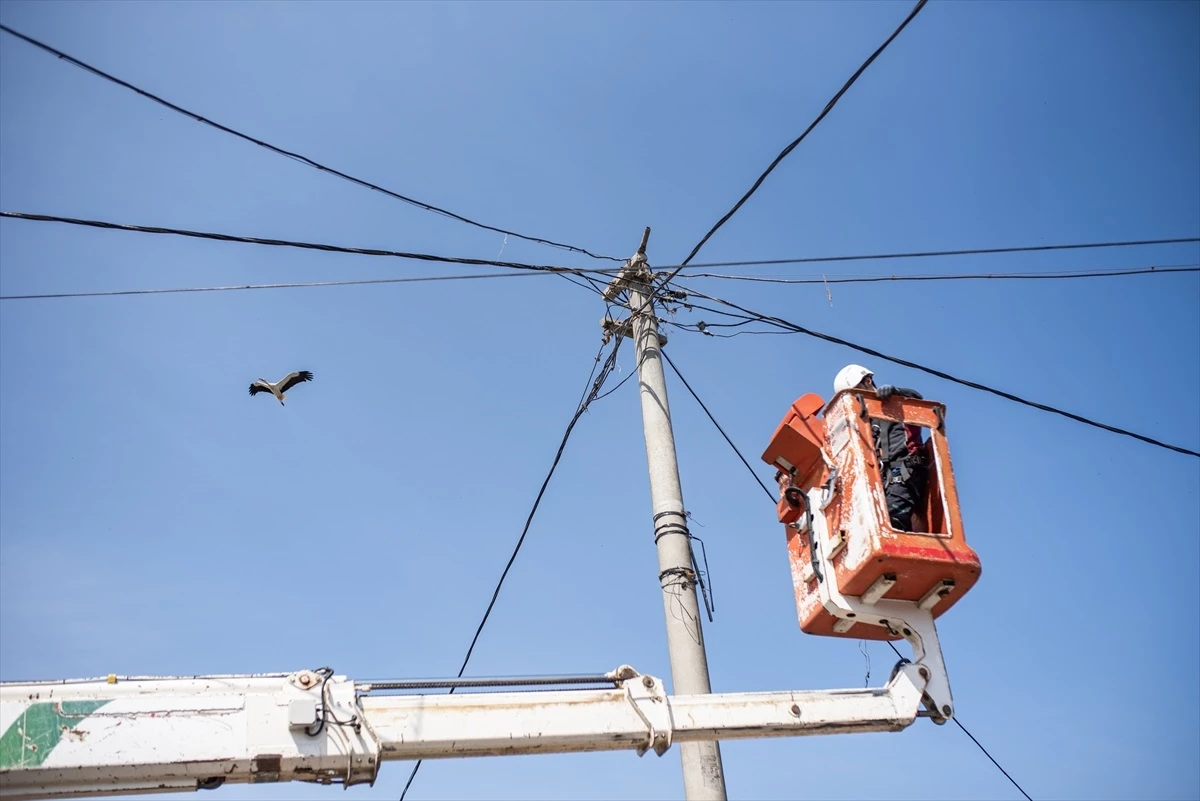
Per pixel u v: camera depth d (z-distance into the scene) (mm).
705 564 8391
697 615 8133
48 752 4871
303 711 5156
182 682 5160
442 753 5367
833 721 5938
